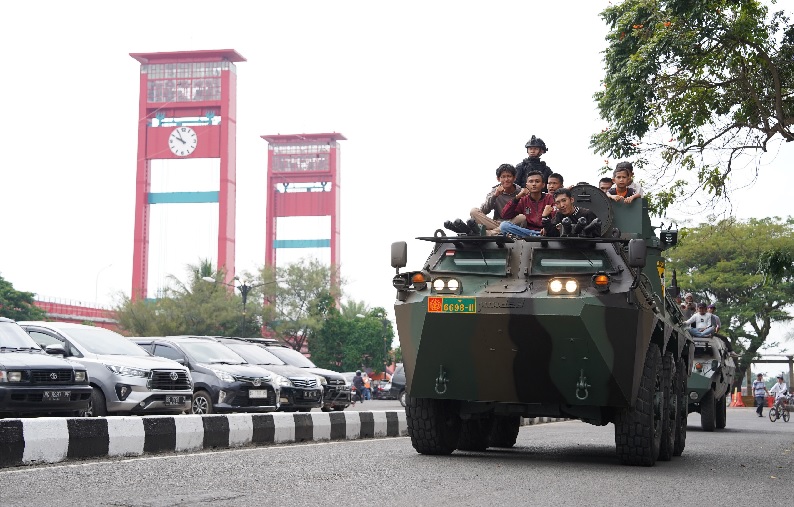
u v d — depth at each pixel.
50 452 9.27
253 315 80.44
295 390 20.86
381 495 7.17
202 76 110.38
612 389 9.71
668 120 18.22
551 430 19.44
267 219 139.62
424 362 10.08
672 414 11.46
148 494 7.00
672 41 17.11
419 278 10.08
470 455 11.30
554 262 10.06
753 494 7.82
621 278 9.73
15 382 12.45
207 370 18.88
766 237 60.12
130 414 15.68
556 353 9.59
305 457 10.23
